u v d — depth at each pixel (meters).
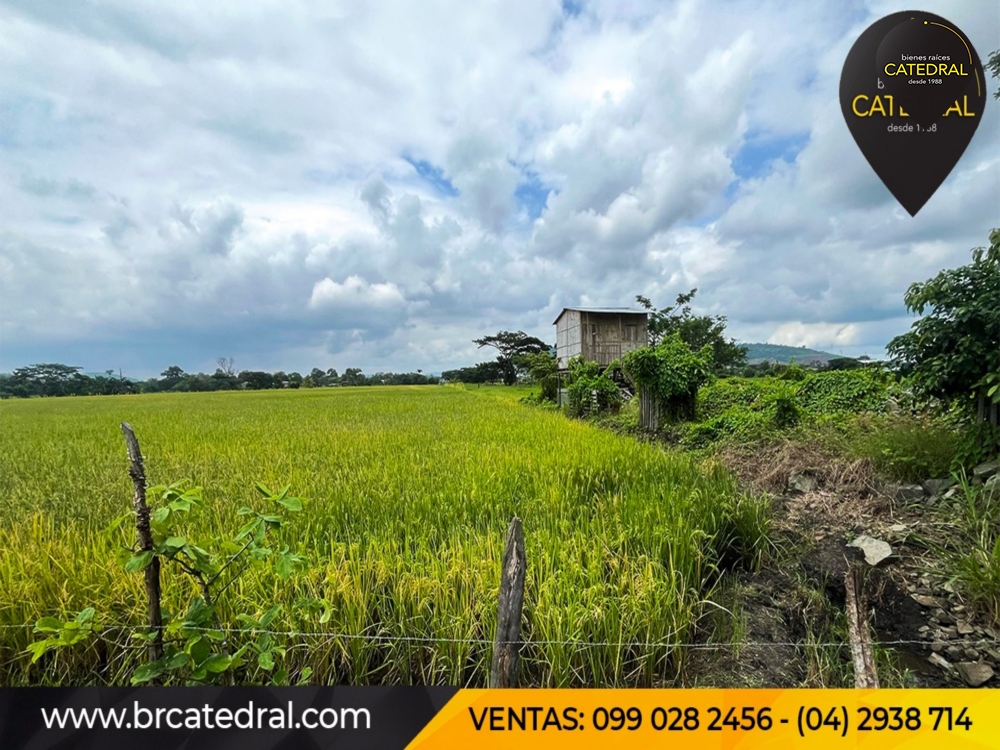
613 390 17.91
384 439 9.96
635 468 6.62
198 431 12.66
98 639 3.11
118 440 11.36
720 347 41.28
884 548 4.43
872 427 7.51
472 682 3.05
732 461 8.07
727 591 4.14
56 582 3.42
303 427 13.15
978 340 4.82
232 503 5.33
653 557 3.88
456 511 5.07
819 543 4.88
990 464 5.00
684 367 13.12
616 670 2.95
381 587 3.55
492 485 5.80
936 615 3.60
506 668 2.32
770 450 8.07
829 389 11.26
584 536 4.18
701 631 3.53
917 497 5.36
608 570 3.84
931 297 5.03
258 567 3.24
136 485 2.12
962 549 4.20
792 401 9.70
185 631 2.29
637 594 3.26
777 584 4.27
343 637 3.04
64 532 4.55
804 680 3.07
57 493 6.01
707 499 5.08
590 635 3.06
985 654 3.17
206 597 2.34
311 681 3.01
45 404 39.47
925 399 5.66
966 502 4.78
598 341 27.78
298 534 4.51
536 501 5.28
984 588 3.49
